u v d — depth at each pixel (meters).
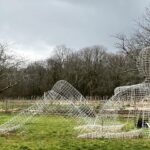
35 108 22.70
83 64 99.38
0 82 62.19
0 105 46.25
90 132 19.30
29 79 87.00
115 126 19.95
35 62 100.31
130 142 16.91
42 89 97.31
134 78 51.22
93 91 94.56
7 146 15.88
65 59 103.25
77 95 23.98
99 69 95.88
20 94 90.56
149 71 18.27
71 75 98.19
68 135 19.64
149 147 15.82
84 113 24.16
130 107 28.84
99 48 101.25
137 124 20.80
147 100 19.62
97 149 15.32
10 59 62.03
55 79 100.62
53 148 15.46
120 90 19.31
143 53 18.25
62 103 26.22
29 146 15.83
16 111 40.41
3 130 20.38
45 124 25.47
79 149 15.37
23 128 21.88
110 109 20.39
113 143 16.62
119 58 81.88
